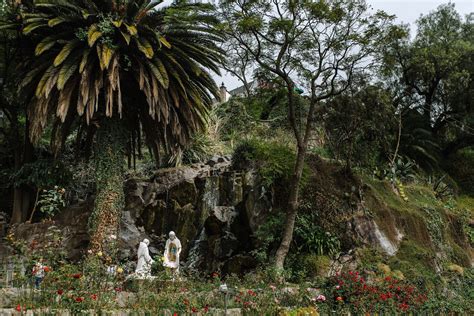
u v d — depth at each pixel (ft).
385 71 49.55
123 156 46.39
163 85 43.01
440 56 77.10
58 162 54.80
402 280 43.01
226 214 51.37
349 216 48.80
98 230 43.32
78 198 56.90
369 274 43.14
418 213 54.08
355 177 51.60
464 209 70.23
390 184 56.65
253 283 38.78
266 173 50.06
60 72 41.27
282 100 70.28
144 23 46.68
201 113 48.55
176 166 59.16
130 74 46.75
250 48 47.75
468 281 49.01
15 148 57.41
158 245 52.31
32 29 42.91
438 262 50.49
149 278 35.04
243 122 70.08
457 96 79.30
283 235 44.73
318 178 50.60
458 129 83.30
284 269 43.55
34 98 43.98
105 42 43.01
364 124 54.85
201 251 51.37
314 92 48.11
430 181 72.02
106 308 28.48
